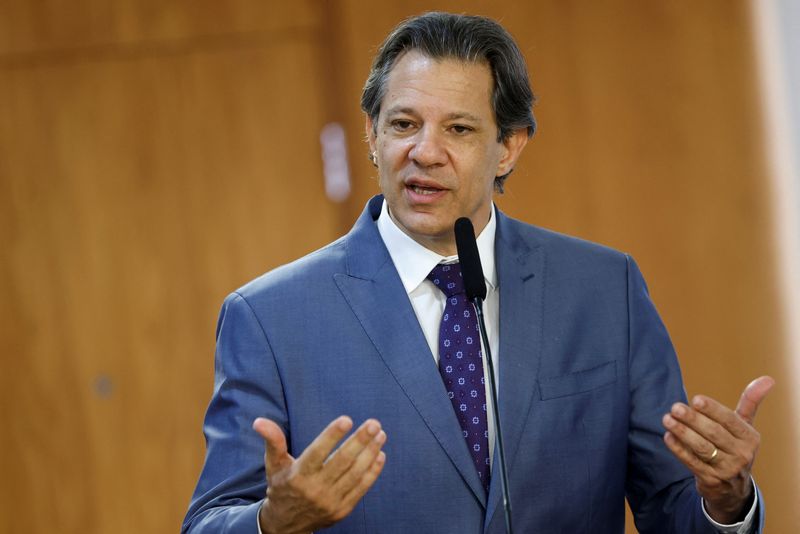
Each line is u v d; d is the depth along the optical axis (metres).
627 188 12.83
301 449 5.91
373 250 6.36
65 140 13.79
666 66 12.84
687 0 12.83
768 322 12.66
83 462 13.85
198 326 13.70
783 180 12.69
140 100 13.72
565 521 5.91
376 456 4.88
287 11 13.59
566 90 12.92
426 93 5.87
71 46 13.79
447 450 5.79
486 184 6.11
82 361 13.82
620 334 6.33
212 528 5.42
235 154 13.63
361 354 6.01
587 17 12.92
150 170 13.70
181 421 13.76
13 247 13.84
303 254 13.54
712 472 5.20
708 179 12.77
